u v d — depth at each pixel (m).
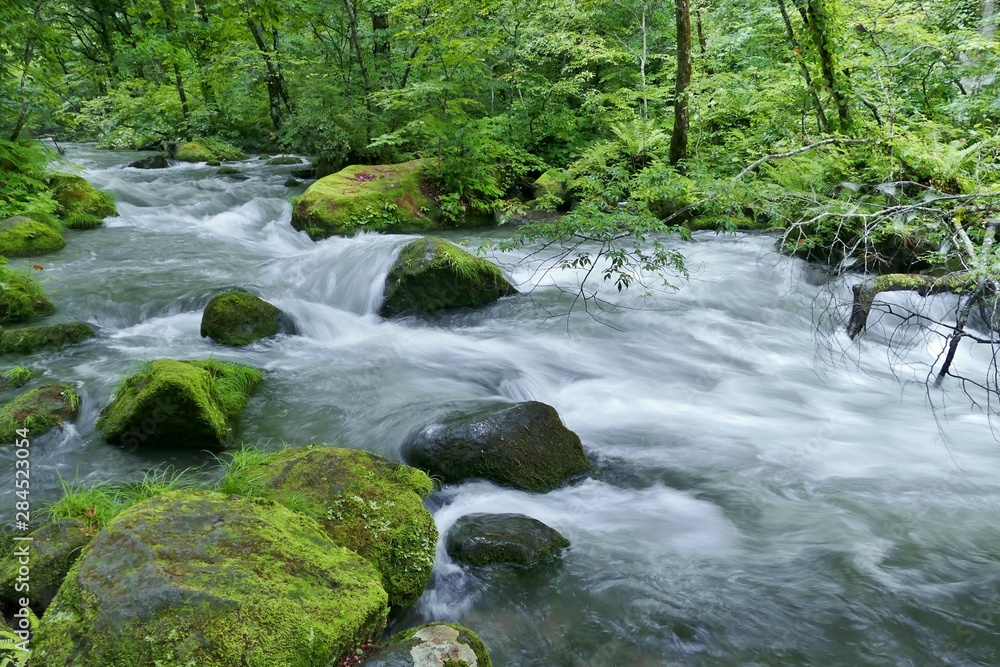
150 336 6.91
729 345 7.04
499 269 8.34
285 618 2.57
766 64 12.13
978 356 6.43
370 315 7.87
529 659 3.00
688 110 11.34
